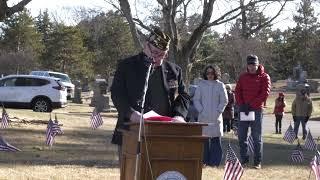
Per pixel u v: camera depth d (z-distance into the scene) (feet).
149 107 18.15
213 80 36.01
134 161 15.98
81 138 50.65
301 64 302.45
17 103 88.02
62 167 33.30
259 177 32.94
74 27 243.81
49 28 264.52
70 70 246.27
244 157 37.55
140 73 18.25
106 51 251.39
